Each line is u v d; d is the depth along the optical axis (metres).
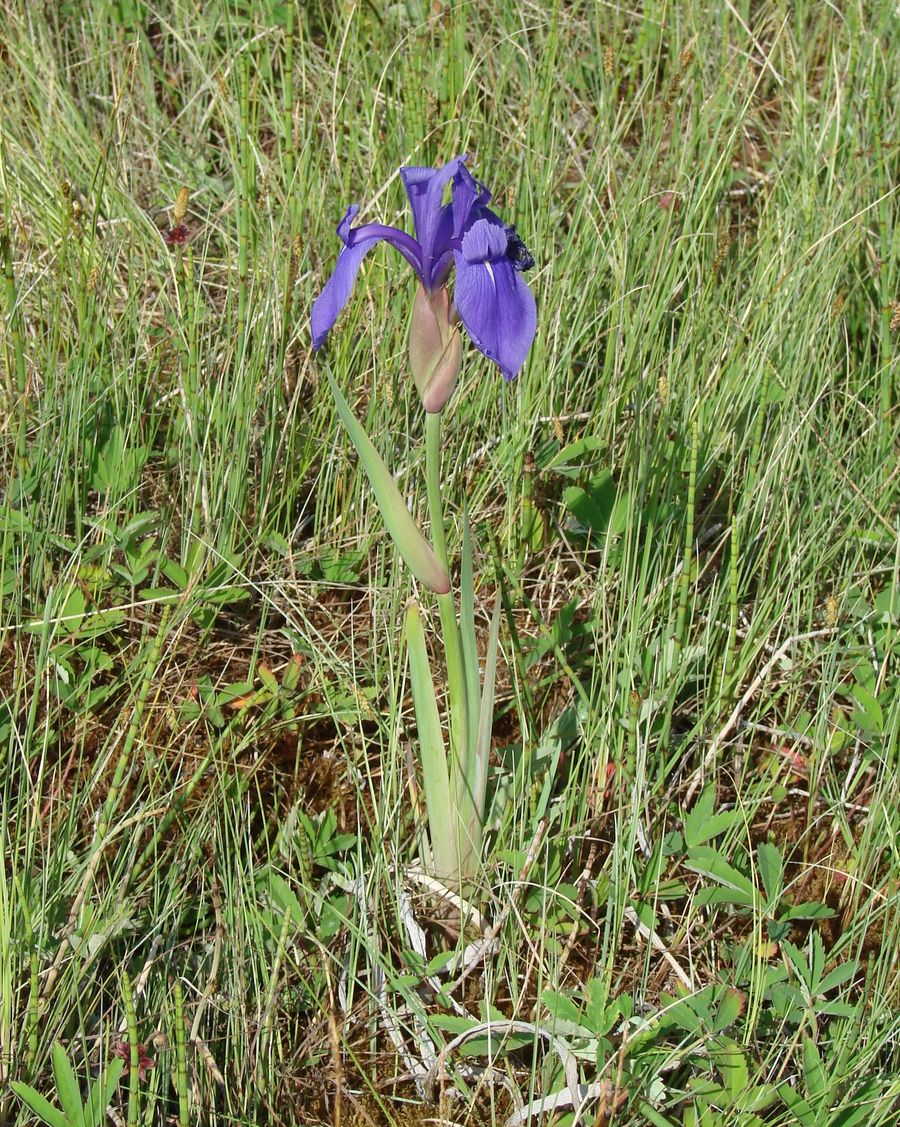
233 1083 1.28
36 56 1.88
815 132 1.81
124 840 1.35
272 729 1.42
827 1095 1.24
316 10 2.12
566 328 1.62
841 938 1.32
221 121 1.90
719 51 2.03
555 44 1.81
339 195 1.69
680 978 1.32
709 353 1.58
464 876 1.35
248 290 1.63
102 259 1.60
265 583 1.47
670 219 1.64
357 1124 1.28
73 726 1.41
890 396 1.61
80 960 1.29
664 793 1.41
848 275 1.68
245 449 1.52
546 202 1.66
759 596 1.48
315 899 1.34
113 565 1.46
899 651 1.46
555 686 1.46
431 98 1.72
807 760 1.43
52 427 1.52
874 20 2.06
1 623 1.44
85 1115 1.22
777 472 1.52
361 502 1.55
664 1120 1.24
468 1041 1.29
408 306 1.61
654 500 1.49
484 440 1.59
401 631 1.47
